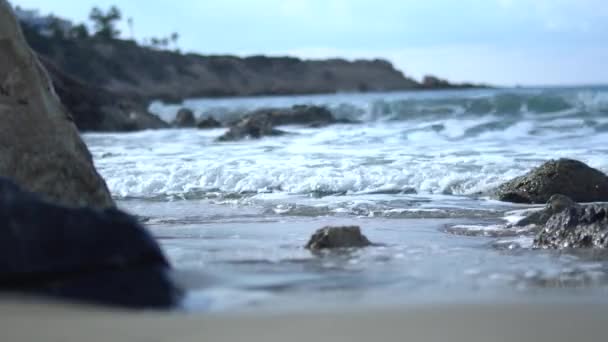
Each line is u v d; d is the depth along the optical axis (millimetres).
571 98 34031
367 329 4016
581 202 12328
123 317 4328
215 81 143000
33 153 7527
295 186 14086
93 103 39781
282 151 20391
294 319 4242
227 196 13414
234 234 9008
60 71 39844
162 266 5414
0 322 4207
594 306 4488
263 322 4184
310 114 36969
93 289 4832
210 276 5555
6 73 7727
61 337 3934
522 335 3914
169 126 42750
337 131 27969
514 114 35062
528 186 12414
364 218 10516
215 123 37312
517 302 4645
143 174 15586
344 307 4562
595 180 12531
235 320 4242
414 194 13289
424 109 38500
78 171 7734
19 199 5109
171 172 15641
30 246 4965
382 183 14070
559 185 12336
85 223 5172
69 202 7574
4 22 7910
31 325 4156
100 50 128750
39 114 7711
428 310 4422
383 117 39500
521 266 6574
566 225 7891
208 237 8750
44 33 134000
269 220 10406
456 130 25453
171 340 3879
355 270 6266
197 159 18531
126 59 131750
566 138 22109
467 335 3908
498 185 13383
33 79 7840
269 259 6949
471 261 6902
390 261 6855
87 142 28266
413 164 15805
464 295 5062
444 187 13711
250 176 14820
